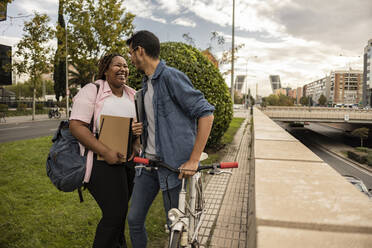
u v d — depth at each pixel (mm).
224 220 3639
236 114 42812
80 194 2008
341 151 30875
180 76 1718
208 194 4699
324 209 1062
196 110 1651
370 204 1127
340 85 150125
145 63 1787
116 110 2057
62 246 2701
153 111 1816
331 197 1213
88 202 3838
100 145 1860
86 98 1951
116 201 1951
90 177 1911
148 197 1903
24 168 5539
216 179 5605
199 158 1664
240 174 6008
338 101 150375
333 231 918
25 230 2971
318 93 193375
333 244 883
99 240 1902
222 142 10172
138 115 1930
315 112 38812
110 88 2102
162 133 1756
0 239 2760
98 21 16094
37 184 4555
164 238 2961
